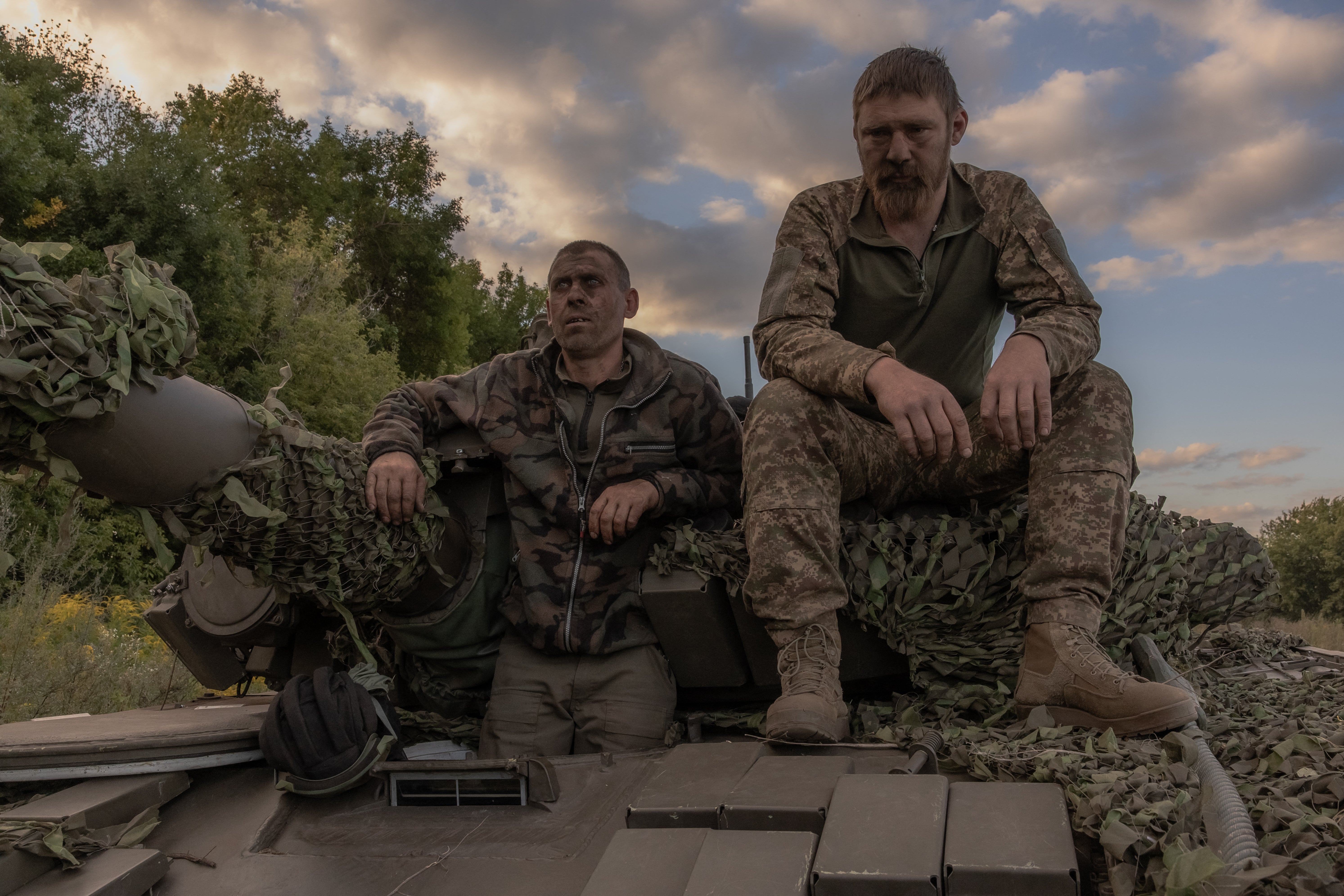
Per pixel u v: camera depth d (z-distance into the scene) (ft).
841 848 5.79
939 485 10.48
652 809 6.67
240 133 99.09
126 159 58.95
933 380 9.37
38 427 6.98
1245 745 7.70
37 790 8.11
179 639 12.31
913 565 9.59
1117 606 9.75
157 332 7.36
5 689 21.74
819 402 9.63
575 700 10.33
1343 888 5.08
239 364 67.31
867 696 10.67
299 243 79.92
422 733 11.27
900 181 10.00
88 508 41.57
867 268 10.50
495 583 10.77
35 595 26.61
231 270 63.82
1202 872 5.29
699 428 11.23
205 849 7.57
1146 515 10.18
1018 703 8.88
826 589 9.13
